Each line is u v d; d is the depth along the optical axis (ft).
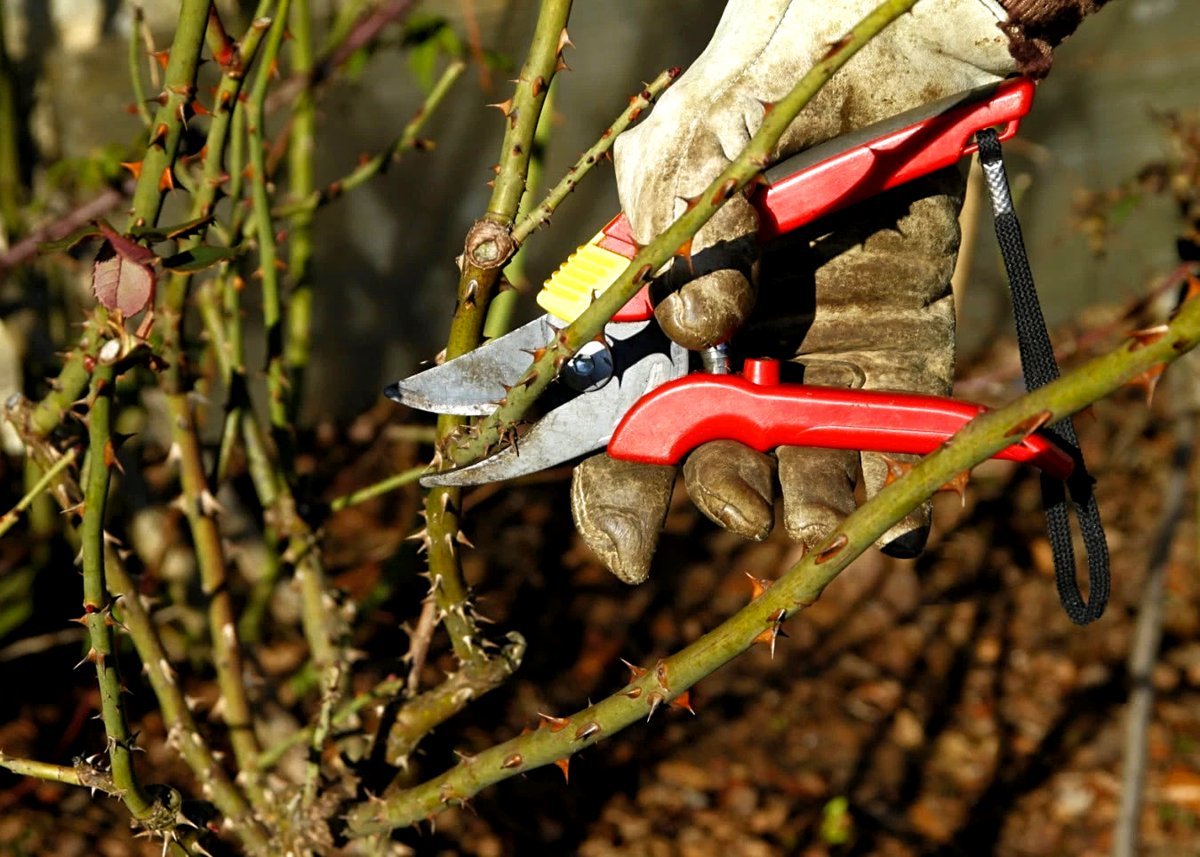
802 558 4.40
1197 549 20.21
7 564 16.88
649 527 4.66
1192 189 12.27
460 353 5.24
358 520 19.22
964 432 3.89
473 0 19.11
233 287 9.14
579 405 4.94
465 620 6.66
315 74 12.03
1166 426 22.71
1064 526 4.53
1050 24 4.59
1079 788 16.98
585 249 4.89
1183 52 23.06
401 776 7.61
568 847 15.84
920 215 4.91
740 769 17.26
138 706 15.78
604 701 5.23
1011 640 19.52
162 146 5.47
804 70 4.55
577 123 20.49
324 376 21.18
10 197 15.43
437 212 20.77
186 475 8.70
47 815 14.75
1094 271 23.63
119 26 18.12
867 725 18.08
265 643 14.16
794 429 4.50
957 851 15.92
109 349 4.66
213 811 6.38
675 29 20.51
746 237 4.31
